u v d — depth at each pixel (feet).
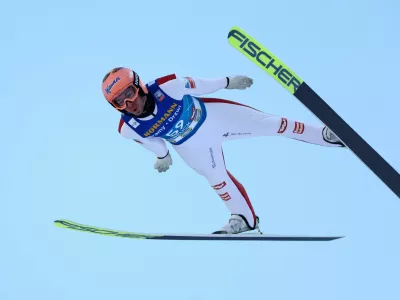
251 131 55.98
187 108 53.16
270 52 44.80
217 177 56.39
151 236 54.24
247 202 57.31
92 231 55.77
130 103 50.96
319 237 55.01
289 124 56.03
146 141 54.19
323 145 56.18
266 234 55.72
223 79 53.88
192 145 55.01
